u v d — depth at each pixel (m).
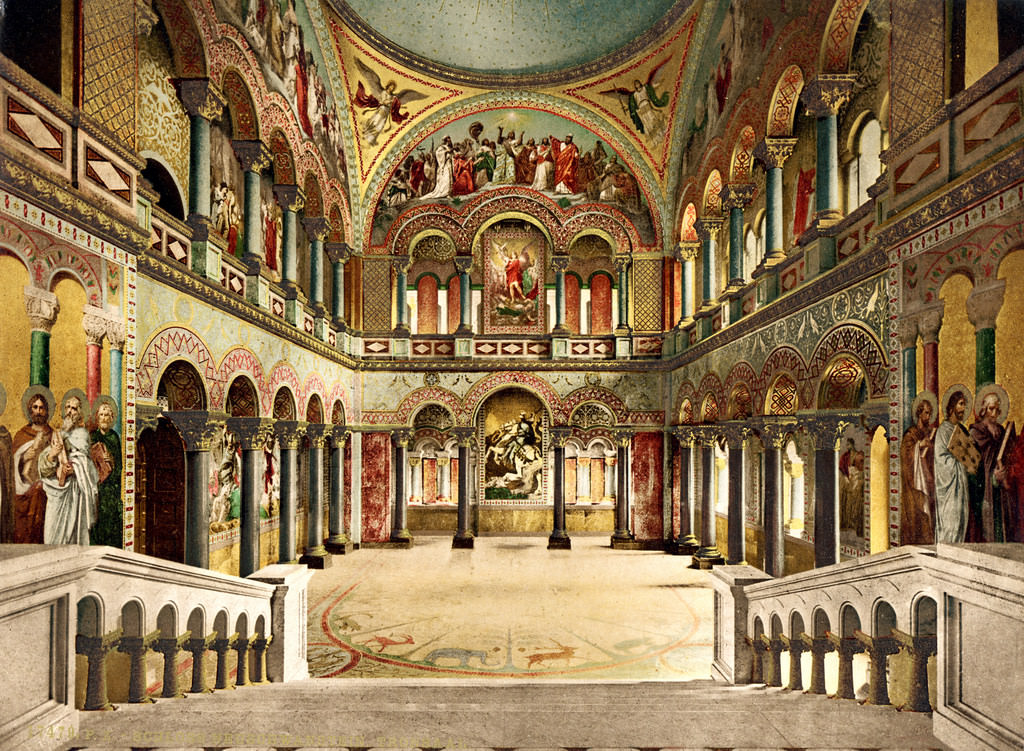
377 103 19.22
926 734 3.64
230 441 13.96
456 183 20.52
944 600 3.63
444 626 11.58
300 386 14.88
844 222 9.47
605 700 5.13
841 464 12.66
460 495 19.91
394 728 3.64
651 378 20.22
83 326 6.26
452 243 21.41
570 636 11.02
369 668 9.55
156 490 10.56
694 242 18.55
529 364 20.20
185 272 8.91
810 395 10.17
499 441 21.67
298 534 18.50
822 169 10.15
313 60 16.16
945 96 6.21
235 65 11.37
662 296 20.33
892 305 7.15
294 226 14.77
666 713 3.93
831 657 8.06
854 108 10.13
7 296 5.23
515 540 20.70
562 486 19.83
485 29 17.86
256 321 11.83
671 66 17.72
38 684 3.43
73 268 6.10
